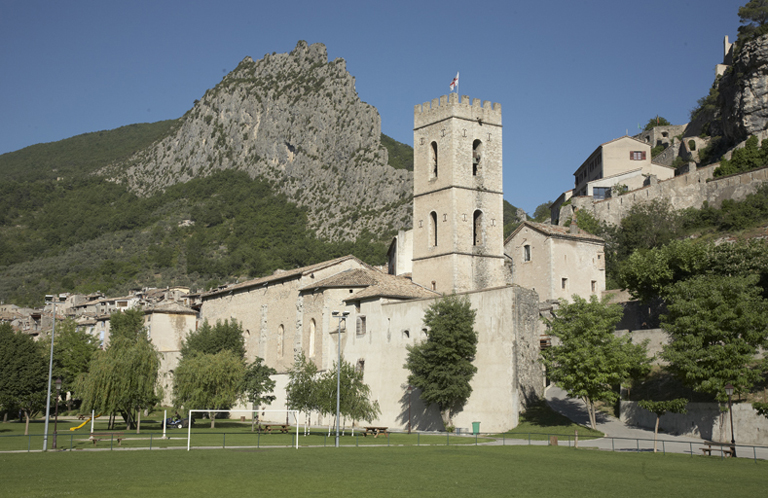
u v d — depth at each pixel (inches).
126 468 1662.2
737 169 5098.4
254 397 3435.0
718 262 3063.5
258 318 4163.4
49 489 1352.1
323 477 1530.5
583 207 5536.4
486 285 3533.5
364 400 2741.1
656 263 3206.2
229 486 1405.0
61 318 6648.6
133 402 3031.5
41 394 3329.2
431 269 3570.4
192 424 3299.7
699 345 2310.5
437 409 2839.6
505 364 2652.6
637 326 3331.7
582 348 2477.9
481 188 3595.0
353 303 3292.3
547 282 3897.6
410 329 2974.9
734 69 5605.3
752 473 1596.9
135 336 4916.3
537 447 2160.4
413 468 1673.2
